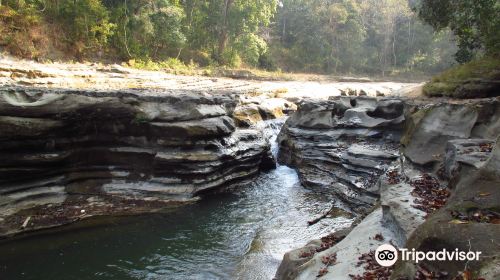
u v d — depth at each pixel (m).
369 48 62.31
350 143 14.43
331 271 6.48
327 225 10.80
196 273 8.66
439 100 15.08
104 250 9.59
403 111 13.91
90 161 12.54
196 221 11.34
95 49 30.00
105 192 12.34
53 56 26.75
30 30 25.86
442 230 4.90
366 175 12.29
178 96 13.24
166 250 9.66
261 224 11.13
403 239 6.66
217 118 13.86
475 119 10.02
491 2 13.80
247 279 8.27
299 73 52.28
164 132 12.75
